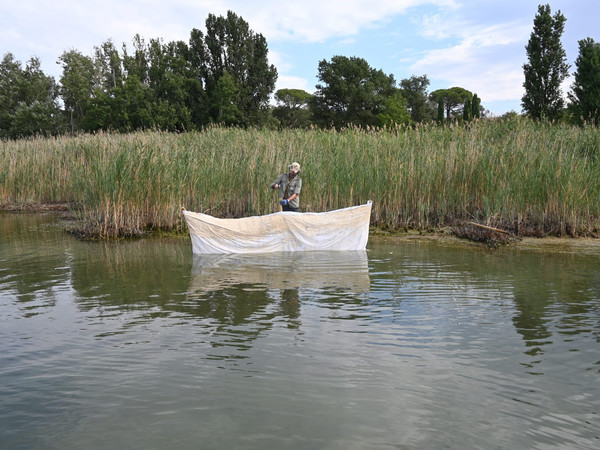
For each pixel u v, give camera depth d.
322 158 12.82
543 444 2.99
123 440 3.00
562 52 33.47
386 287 6.50
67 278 7.02
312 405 3.41
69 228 12.30
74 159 17.69
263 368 3.99
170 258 8.60
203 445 2.93
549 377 3.87
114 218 11.07
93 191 11.45
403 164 12.24
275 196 12.12
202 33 51.78
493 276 7.16
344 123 59.94
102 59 64.56
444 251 9.33
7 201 17.31
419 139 13.83
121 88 45.00
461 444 2.98
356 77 61.09
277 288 6.43
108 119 45.41
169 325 4.98
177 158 12.54
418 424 3.20
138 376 3.85
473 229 10.95
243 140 15.03
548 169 11.18
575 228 10.91
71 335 4.72
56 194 17.78
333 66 61.47
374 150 13.12
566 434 3.11
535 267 7.83
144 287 6.48
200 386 3.69
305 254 9.05
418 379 3.82
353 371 3.94
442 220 12.04
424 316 5.29
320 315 5.31
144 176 11.55
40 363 4.09
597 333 4.79
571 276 7.18
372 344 4.50
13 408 3.38
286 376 3.85
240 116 47.91
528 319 5.19
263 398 3.51
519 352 4.34
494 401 3.50
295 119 82.81
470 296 6.07
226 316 5.27
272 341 4.55
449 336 4.71
